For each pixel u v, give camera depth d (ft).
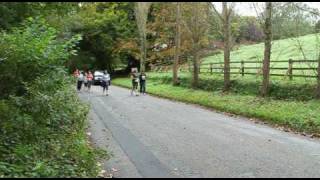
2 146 29.04
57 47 39.04
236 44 187.42
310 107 61.05
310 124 50.90
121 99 92.68
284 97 73.26
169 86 121.70
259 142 43.29
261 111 61.62
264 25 75.97
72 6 87.25
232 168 32.99
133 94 108.68
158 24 183.93
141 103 83.76
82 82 120.67
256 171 32.12
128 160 35.42
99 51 206.08
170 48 180.86
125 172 31.78
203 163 34.55
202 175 31.04
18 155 27.20
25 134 32.53
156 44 191.11
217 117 62.85
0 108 33.24
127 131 49.75
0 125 31.91
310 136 47.06
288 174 31.30
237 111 65.87
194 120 59.31
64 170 25.84
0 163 24.98
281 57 122.62
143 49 156.25
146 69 199.62
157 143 42.68
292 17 78.48
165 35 184.03
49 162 26.99
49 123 36.96
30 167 25.61
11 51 35.65
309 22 77.56
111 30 201.98
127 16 206.08
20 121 32.89
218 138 45.44
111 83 169.58
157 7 184.03
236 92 87.86
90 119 59.21
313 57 108.88
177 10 122.01
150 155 37.32
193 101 84.07
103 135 46.98
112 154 34.09
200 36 108.68
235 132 49.34
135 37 196.95
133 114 65.82
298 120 53.16
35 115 36.42
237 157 36.63
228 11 91.56
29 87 37.22
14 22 70.69
